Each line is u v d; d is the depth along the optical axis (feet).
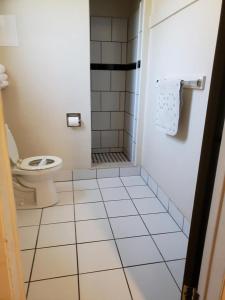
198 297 3.03
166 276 4.59
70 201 7.30
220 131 2.45
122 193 7.88
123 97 10.30
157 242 5.53
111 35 9.46
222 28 2.25
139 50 8.09
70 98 8.02
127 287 4.33
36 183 6.78
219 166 2.42
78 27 7.39
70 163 8.71
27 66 7.44
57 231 5.85
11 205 2.19
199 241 2.91
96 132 10.53
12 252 2.18
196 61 5.08
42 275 4.55
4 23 6.97
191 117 5.39
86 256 5.05
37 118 7.99
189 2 5.18
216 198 2.50
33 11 7.01
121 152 10.97
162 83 6.39
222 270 2.53
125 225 6.15
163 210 6.89
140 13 7.80
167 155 6.74
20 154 8.20
